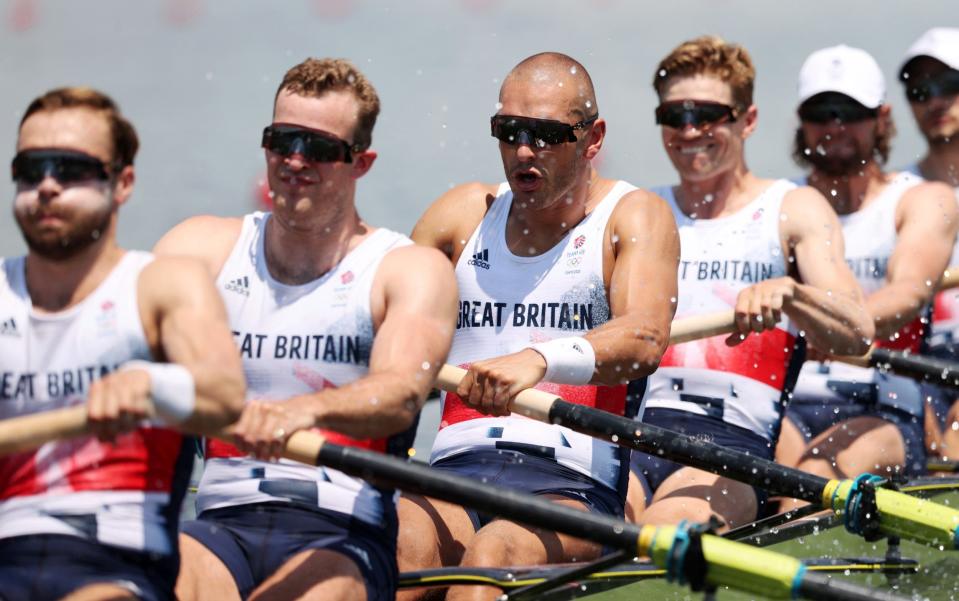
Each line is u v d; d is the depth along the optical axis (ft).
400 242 60.64
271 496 58.08
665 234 71.46
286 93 58.29
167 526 51.57
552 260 72.64
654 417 83.66
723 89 85.25
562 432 70.08
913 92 108.58
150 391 47.24
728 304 86.33
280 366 59.88
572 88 69.92
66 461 50.44
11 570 49.88
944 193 96.22
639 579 63.41
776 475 64.08
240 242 61.57
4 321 51.26
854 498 62.23
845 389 93.15
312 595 54.29
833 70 96.89
